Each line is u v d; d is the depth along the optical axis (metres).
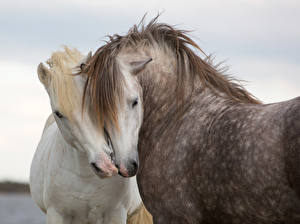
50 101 6.95
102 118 6.12
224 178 5.67
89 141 6.43
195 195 6.14
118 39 7.21
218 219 5.98
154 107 6.96
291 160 5.04
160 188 6.56
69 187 7.57
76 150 7.20
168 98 6.88
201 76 6.71
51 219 7.84
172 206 6.43
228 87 6.71
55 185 7.64
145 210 8.51
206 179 5.92
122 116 6.12
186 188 6.25
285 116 5.22
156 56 7.02
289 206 5.18
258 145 5.32
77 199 7.64
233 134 5.65
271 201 5.28
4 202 62.38
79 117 6.44
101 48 6.94
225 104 6.27
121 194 7.74
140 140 7.06
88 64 6.55
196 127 6.32
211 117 6.22
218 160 5.75
